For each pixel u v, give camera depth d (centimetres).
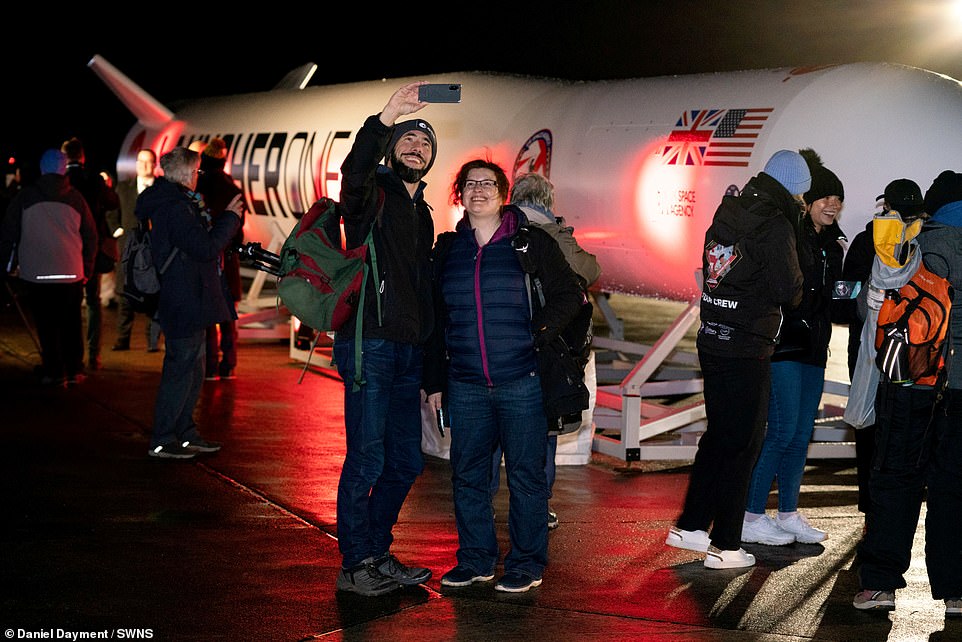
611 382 1012
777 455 568
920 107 714
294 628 441
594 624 453
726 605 480
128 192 1298
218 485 666
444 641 431
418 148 480
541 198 581
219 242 701
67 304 956
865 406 498
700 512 549
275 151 1268
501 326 476
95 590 481
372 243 468
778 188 512
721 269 511
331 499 638
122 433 800
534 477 490
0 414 850
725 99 809
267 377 1042
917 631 453
